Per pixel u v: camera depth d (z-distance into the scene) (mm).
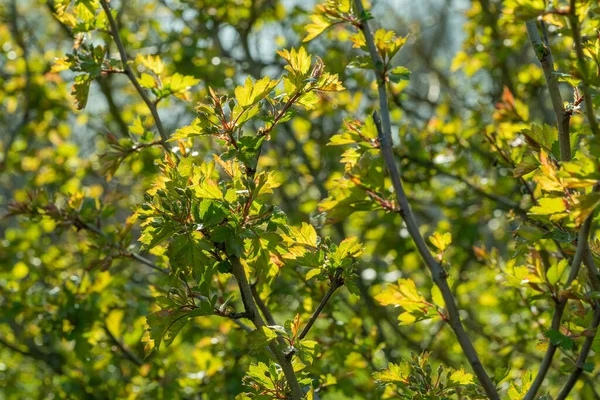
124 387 4543
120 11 6344
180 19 6230
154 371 4316
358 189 1912
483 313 5906
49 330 4246
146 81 2967
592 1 1565
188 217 1971
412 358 2314
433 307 1938
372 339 3908
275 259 2209
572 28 1583
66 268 5137
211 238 1932
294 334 2029
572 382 1841
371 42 1989
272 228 2045
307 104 2172
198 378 4176
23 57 6176
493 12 5473
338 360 3756
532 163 2055
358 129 1997
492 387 1801
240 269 2012
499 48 5336
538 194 3326
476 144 5176
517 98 5328
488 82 7055
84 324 4164
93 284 4230
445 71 10008
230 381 4105
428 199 5734
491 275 5027
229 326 4004
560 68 4453
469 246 5289
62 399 4688
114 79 6883
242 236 1966
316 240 2223
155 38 6277
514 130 3678
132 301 4523
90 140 7676
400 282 1954
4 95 6113
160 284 4574
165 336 2088
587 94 1592
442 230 5445
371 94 5652
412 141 4965
